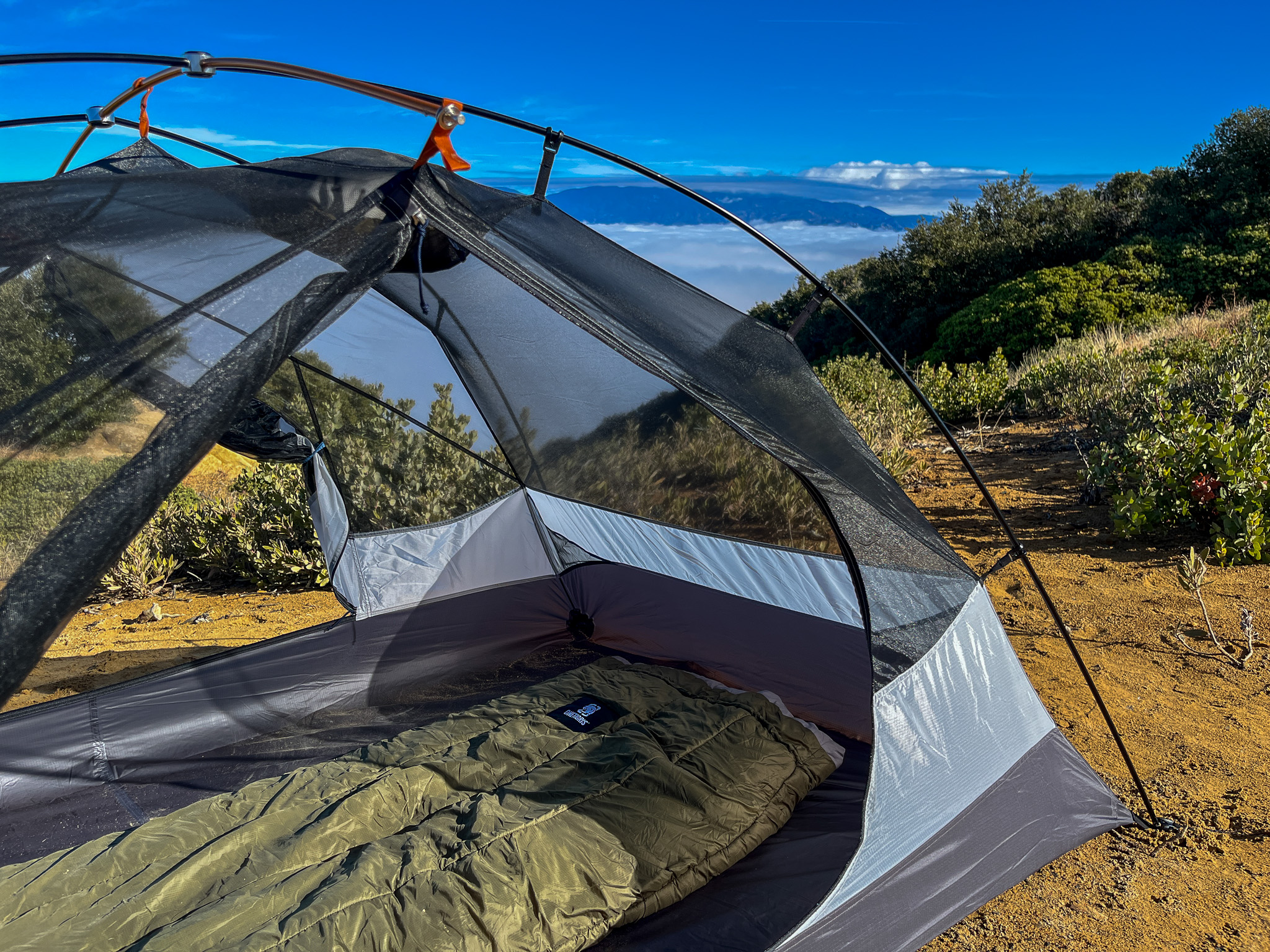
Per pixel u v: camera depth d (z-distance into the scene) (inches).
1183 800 118.0
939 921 97.5
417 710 167.8
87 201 81.6
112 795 136.9
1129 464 236.2
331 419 169.3
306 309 79.0
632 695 147.2
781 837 116.3
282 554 256.5
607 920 98.5
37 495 61.1
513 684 178.2
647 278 115.0
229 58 95.7
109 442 64.9
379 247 88.7
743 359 109.1
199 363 71.1
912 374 459.2
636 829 109.6
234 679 163.6
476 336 145.9
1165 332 474.9
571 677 156.1
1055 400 382.9
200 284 76.7
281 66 94.1
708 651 177.3
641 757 122.8
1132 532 212.8
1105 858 109.9
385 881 98.1
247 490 284.8
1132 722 137.9
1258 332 329.4
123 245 76.9
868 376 436.5
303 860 103.9
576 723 138.0
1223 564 193.2
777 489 145.7
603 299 99.1
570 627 201.8
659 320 105.3
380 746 133.9
